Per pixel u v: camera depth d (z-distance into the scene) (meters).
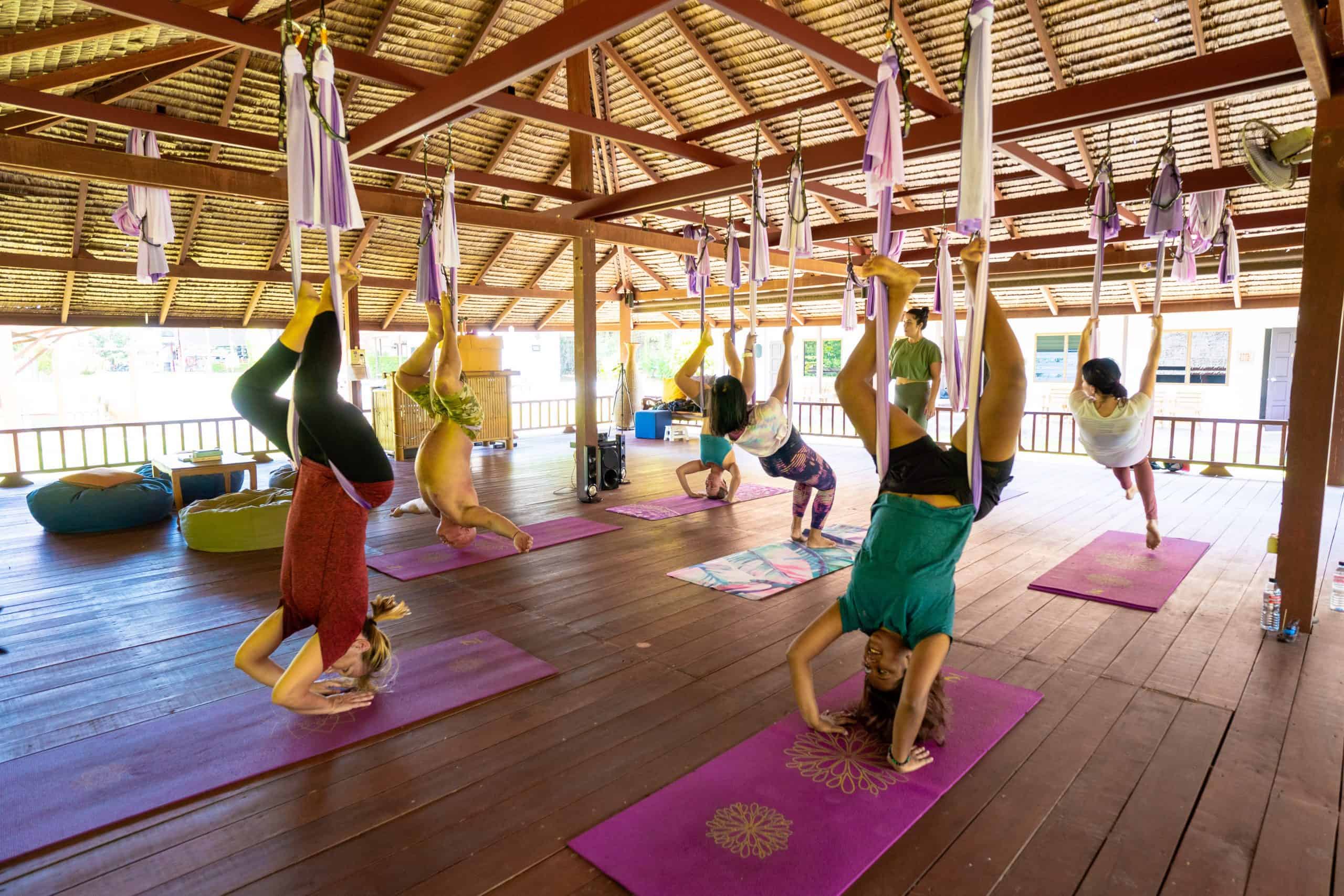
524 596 4.11
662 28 7.09
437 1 6.41
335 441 2.43
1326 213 3.26
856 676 3.04
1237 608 3.84
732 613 3.82
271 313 10.17
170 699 2.86
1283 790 2.21
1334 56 3.21
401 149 8.22
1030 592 4.12
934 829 2.04
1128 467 4.62
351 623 2.57
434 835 2.04
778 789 2.21
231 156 7.25
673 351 18.52
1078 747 2.47
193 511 5.16
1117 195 6.03
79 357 16.72
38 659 3.25
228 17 3.38
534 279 11.59
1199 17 5.09
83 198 7.20
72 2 3.51
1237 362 11.32
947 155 7.56
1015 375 2.12
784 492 7.16
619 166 9.45
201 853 1.97
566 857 1.95
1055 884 1.82
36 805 2.15
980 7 1.99
